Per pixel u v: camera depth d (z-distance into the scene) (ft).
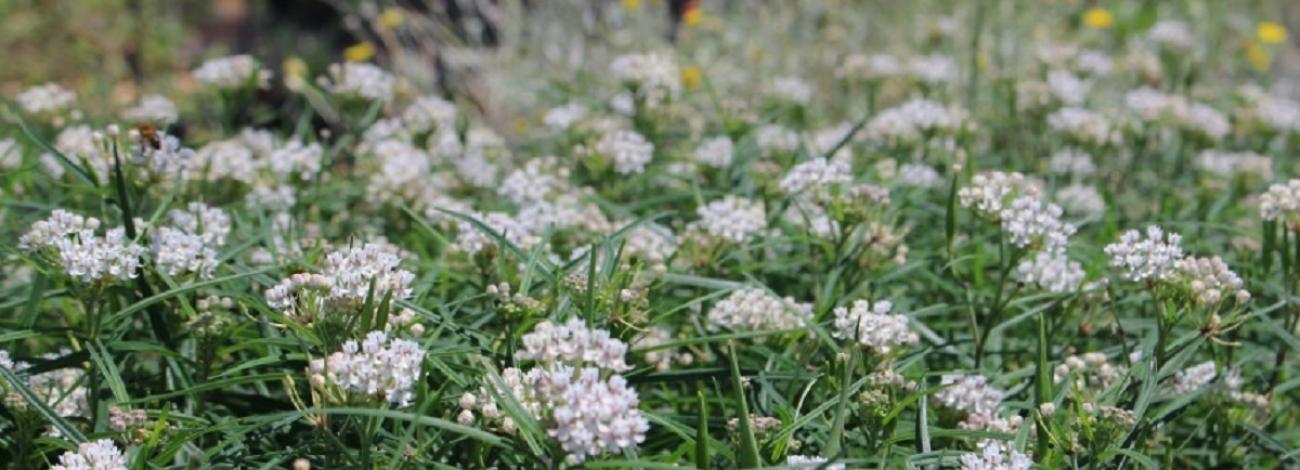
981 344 3.38
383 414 2.64
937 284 3.79
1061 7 6.40
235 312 3.41
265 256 3.58
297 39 7.75
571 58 6.27
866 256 3.61
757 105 5.02
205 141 4.51
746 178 4.13
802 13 6.50
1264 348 3.60
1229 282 3.11
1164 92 5.45
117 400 2.95
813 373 3.22
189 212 3.64
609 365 2.68
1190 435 3.31
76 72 8.86
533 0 6.76
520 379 2.78
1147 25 6.61
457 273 3.54
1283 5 7.72
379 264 2.88
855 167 4.42
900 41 6.32
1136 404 3.02
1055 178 4.44
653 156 4.48
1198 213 4.31
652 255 3.44
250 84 4.34
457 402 2.96
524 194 3.95
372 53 6.14
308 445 2.90
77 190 3.68
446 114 4.50
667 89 4.45
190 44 9.36
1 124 4.46
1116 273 3.76
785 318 3.34
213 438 3.11
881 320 3.14
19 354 3.42
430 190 4.02
